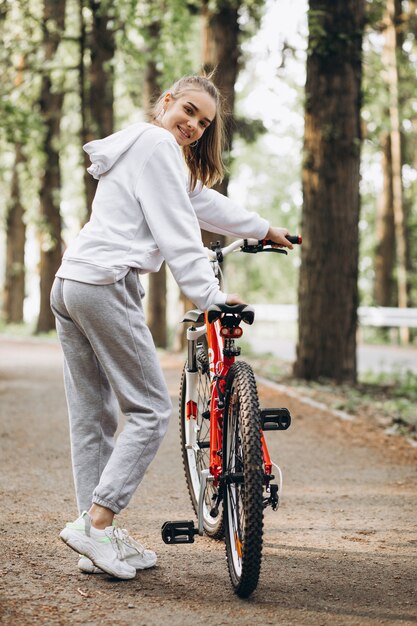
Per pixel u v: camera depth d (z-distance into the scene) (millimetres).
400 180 22625
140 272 3359
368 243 28688
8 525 4152
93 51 17953
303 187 11117
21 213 28938
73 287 3254
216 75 13336
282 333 29531
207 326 3654
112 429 3588
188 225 3242
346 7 10695
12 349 17859
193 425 4055
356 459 6195
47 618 2898
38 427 7504
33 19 16844
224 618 2949
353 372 11172
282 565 3600
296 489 5172
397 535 4094
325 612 3031
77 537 3309
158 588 3270
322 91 10891
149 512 4484
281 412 3240
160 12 15508
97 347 3303
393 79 18609
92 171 3395
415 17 18891
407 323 21750
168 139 3314
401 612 3043
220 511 3889
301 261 11203
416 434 7145
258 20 13266
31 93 20719
